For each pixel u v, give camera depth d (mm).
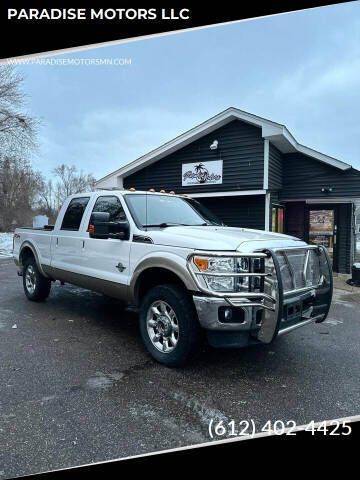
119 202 4086
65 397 2717
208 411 2564
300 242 3625
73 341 4004
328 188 10039
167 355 3289
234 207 10820
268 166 9664
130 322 4812
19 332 4297
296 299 3158
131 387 2910
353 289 8047
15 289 7051
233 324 2891
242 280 2928
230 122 10328
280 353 3779
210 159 10742
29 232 5840
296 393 2861
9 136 18188
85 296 6457
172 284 3344
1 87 17531
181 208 4488
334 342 4176
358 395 2846
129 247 3697
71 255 4672
